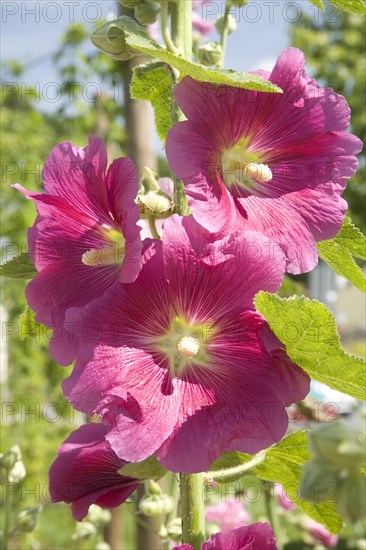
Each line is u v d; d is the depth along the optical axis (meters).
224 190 0.56
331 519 0.64
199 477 0.58
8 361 1.80
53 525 1.56
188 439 0.52
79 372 0.53
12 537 0.80
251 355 0.54
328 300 1.41
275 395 0.54
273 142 0.58
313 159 0.58
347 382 0.53
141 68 0.61
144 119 1.06
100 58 1.72
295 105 0.57
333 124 0.58
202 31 0.93
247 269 0.54
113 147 1.70
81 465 0.59
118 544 1.19
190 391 0.54
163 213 0.58
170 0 0.59
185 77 0.55
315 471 0.47
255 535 0.55
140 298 0.54
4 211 1.85
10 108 1.91
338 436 0.47
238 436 0.53
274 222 0.57
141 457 0.51
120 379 0.53
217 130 0.56
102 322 0.53
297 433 0.60
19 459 0.81
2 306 1.84
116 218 0.56
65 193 0.58
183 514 0.58
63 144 0.57
